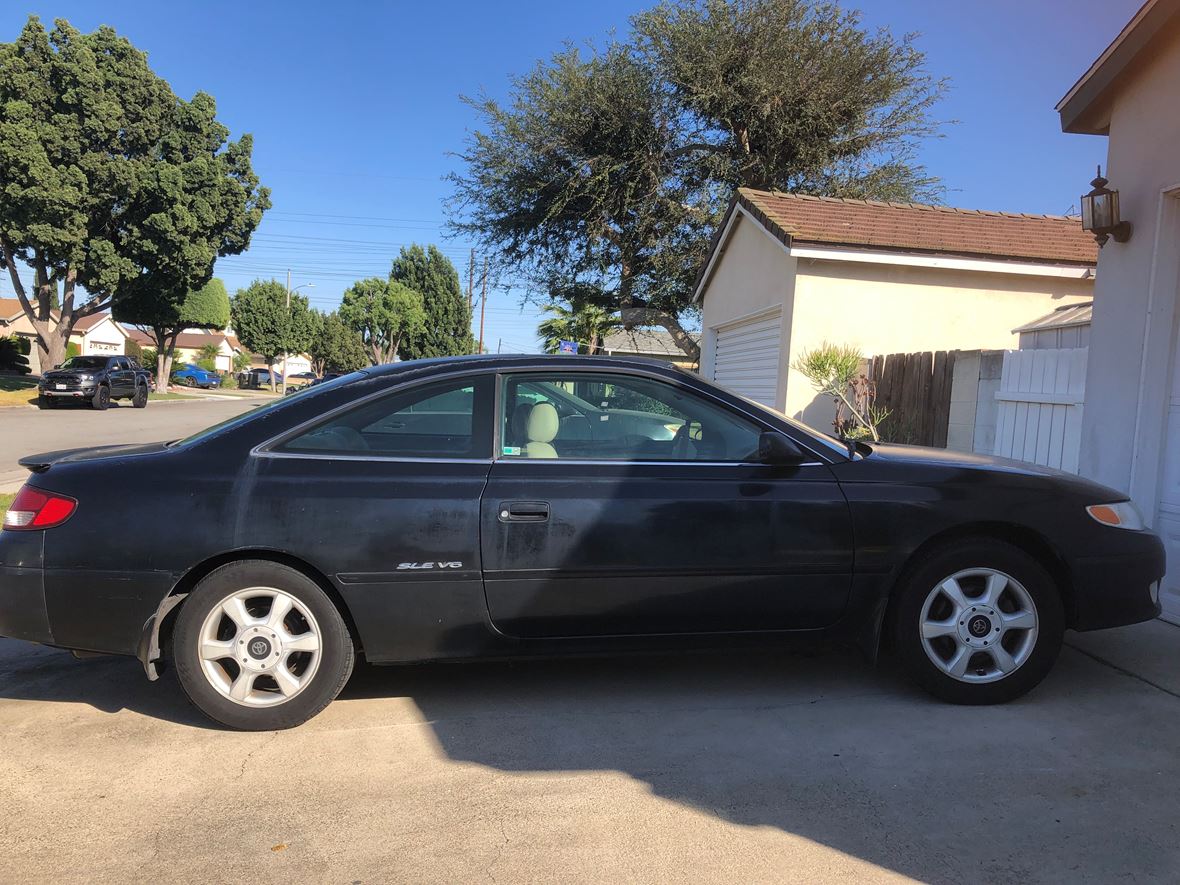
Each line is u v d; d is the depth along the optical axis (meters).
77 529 3.19
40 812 2.78
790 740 3.27
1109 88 5.16
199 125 29.00
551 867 2.47
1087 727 3.36
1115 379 5.17
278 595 3.28
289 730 3.38
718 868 2.46
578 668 4.06
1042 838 2.60
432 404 3.53
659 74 18.97
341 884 2.39
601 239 20.41
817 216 11.09
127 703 3.69
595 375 3.66
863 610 3.53
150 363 54.91
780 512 3.43
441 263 66.50
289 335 58.84
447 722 3.46
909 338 10.59
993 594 3.51
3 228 25.58
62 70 25.50
